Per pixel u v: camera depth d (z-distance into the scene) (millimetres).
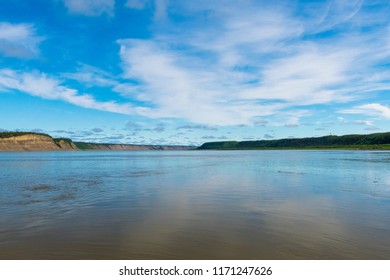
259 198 17234
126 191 20375
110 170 40312
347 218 12469
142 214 13461
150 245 9422
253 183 24141
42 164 56781
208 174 32812
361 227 11164
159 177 29953
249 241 9719
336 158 72062
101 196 18359
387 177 27438
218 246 9312
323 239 9852
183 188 21656
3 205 15711
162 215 13242
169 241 9750
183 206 15172
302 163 52500
